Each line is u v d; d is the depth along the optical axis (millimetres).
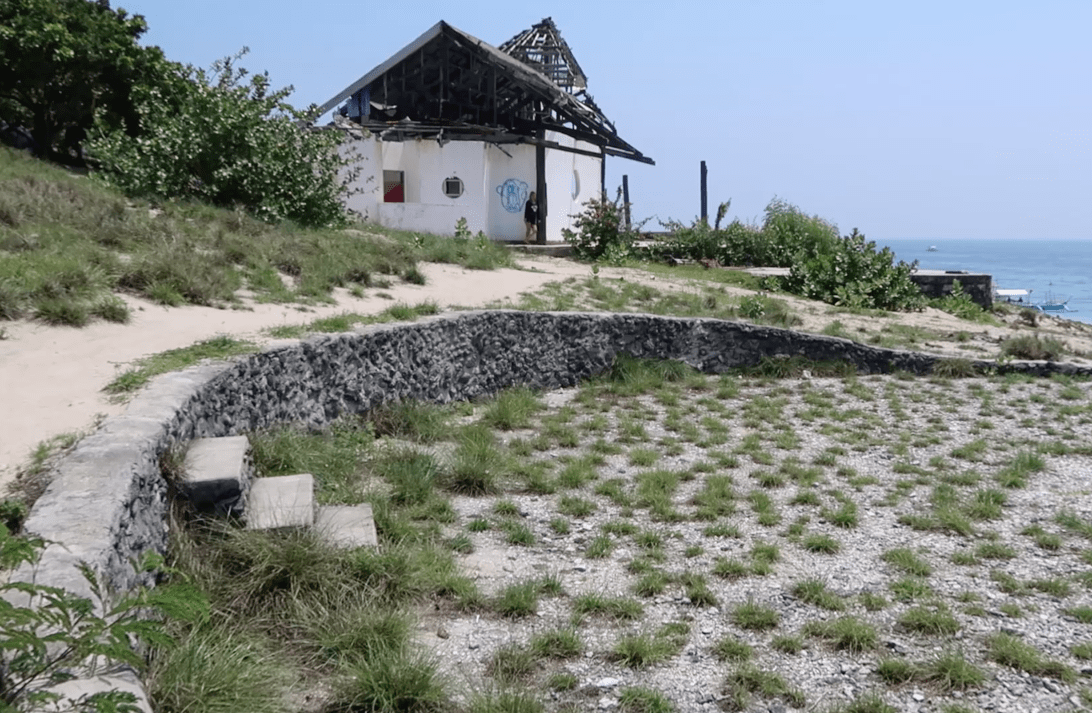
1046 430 10008
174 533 4699
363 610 4664
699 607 5359
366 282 12141
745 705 4246
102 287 8312
